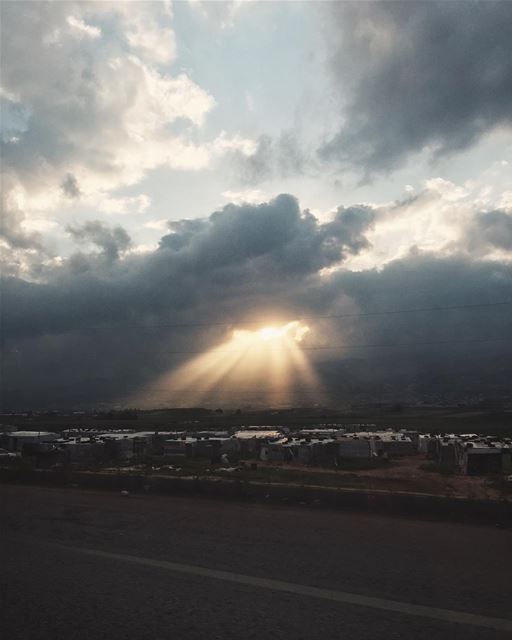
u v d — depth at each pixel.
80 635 5.11
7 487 16.11
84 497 13.71
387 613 5.49
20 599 6.06
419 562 7.27
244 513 11.03
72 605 5.85
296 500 12.24
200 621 5.34
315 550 7.92
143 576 6.78
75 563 7.45
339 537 8.75
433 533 9.02
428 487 18.50
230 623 5.28
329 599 5.88
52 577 6.83
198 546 8.24
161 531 9.40
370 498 11.32
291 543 8.36
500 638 4.94
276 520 10.23
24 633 5.18
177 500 12.98
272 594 6.05
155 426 87.31
